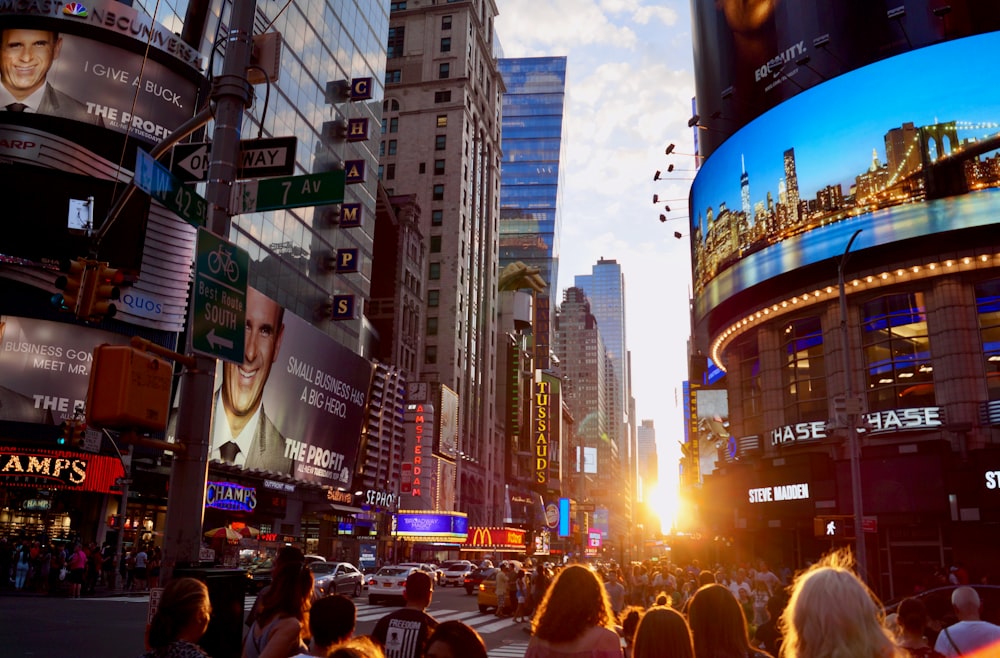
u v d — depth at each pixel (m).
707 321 49.75
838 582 3.32
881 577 35.97
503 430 119.00
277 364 48.22
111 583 32.47
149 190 7.97
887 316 39.00
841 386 39.97
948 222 36.62
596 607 4.61
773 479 41.41
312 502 56.53
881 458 36.56
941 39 40.44
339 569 32.38
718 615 4.77
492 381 114.06
